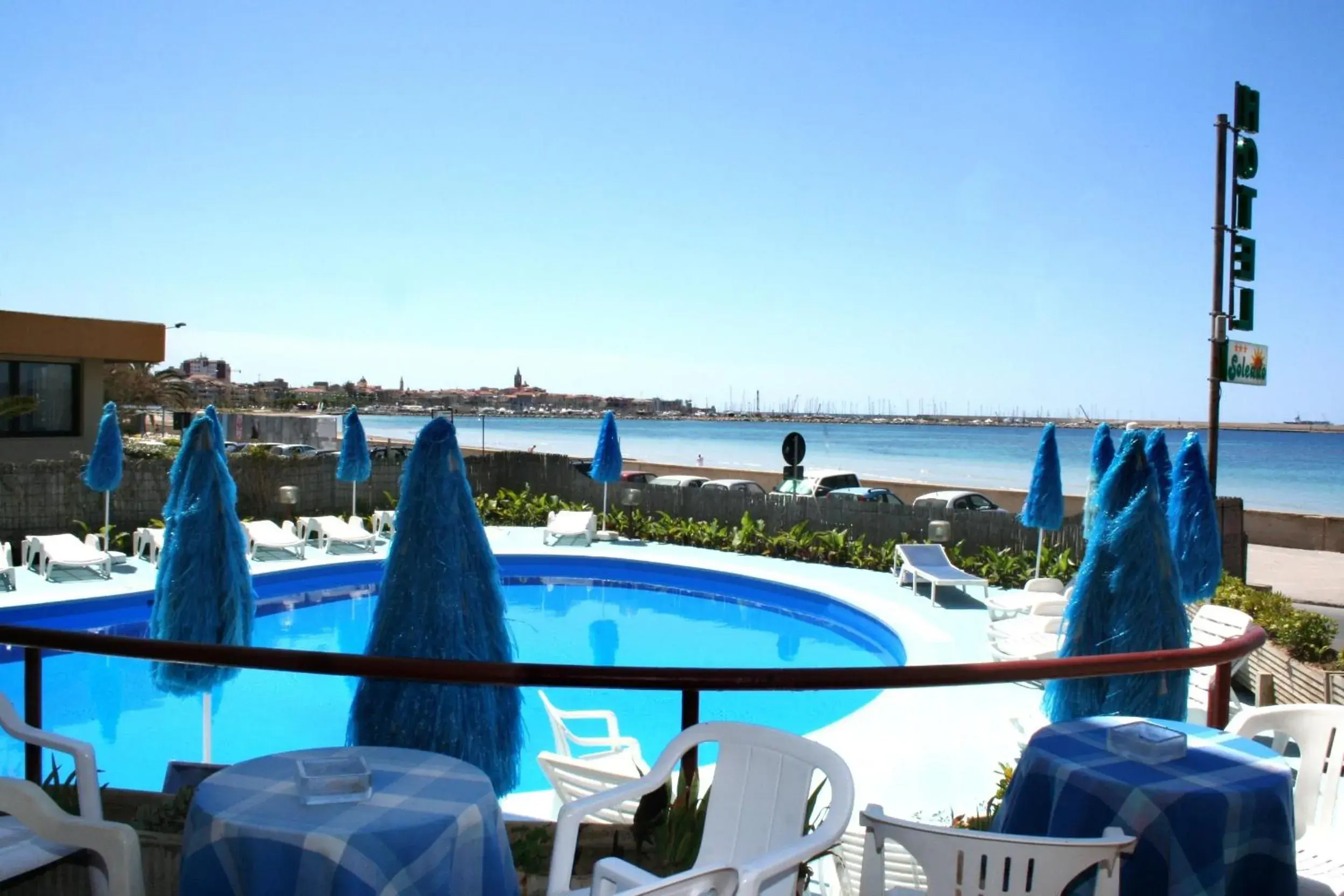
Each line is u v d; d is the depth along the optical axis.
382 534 18.75
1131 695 4.95
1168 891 2.86
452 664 3.33
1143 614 4.98
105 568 13.71
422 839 2.38
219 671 7.31
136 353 23.31
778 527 18.39
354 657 3.36
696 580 16.31
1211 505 8.88
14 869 2.92
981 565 15.02
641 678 3.32
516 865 3.80
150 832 3.64
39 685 4.13
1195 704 7.80
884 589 14.44
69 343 22.08
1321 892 3.28
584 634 13.23
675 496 19.83
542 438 109.00
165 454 23.19
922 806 6.53
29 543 13.98
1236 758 3.22
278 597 14.83
